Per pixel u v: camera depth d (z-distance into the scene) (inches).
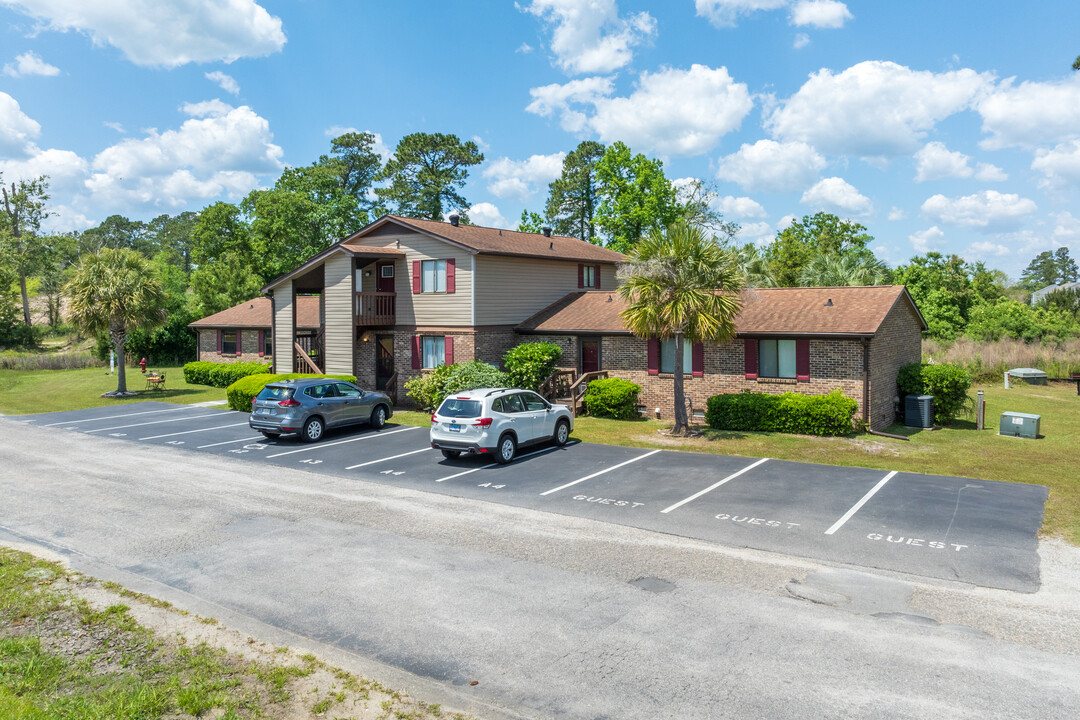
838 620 314.7
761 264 1498.5
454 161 2460.6
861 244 2415.1
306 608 331.6
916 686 255.9
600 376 1020.5
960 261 1964.8
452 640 297.4
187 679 260.1
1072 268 5438.0
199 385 1421.0
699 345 926.4
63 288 1245.1
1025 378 1414.9
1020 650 284.5
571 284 1238.9
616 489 562.6
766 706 243.1
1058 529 449.7
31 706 236.4
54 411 1057.5
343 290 1095.6
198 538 440.5
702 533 445.7
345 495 547.8
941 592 347.3
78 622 311.9
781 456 688.4
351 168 2534.5
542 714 240.4
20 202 2458.2
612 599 340.5
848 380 818.8
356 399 842.2
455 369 962.7
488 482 589.0
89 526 465.7
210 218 2103.8
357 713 239.8
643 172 1835.6
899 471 620.4
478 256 1040.2
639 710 242.1
